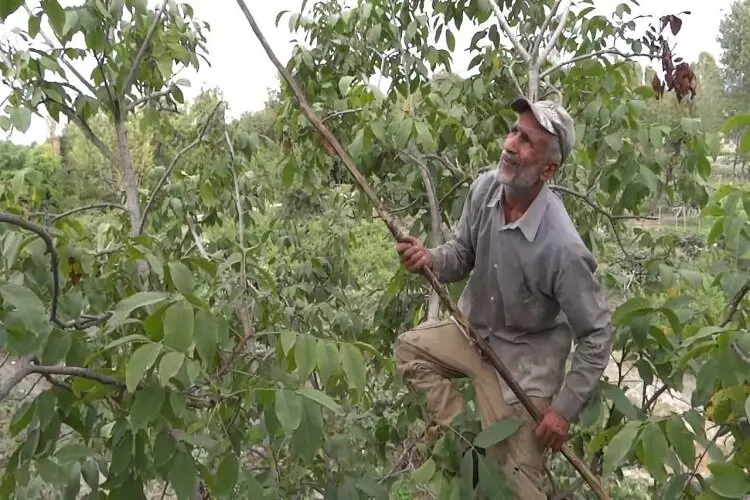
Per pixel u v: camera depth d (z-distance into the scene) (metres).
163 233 3.92
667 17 2.69
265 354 2.44
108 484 1.62
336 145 2.15
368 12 3.38
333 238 4.27
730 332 1.71
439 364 2.46
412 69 3.53
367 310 4.63
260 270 2.12
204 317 1.51
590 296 2.08
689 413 1.79
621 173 2.89
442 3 3.51
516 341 2.31
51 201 2.81
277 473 2.31
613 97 3.05
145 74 2.96
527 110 2.08
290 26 3.57
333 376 1.83
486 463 1.97
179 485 1.53
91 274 2.29
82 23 2.46
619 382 2.49
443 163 3.37
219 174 3.38
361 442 3.22
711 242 2.11
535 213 2.10
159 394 1.52
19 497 2.24
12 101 2.71
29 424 1.83
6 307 1.56
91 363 1.91
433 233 3.16
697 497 1.69
